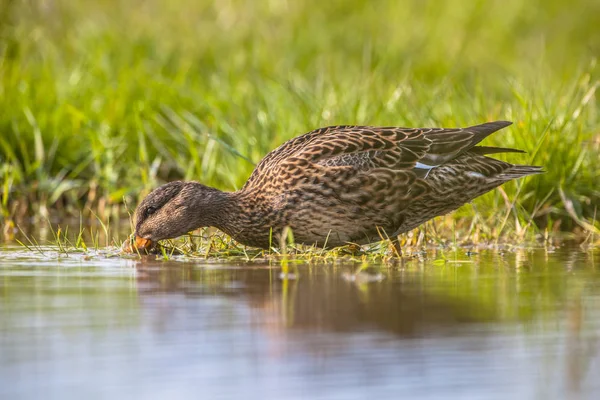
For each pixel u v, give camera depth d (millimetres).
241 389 6867
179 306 9023
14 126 16219
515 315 8695
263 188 12102
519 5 25203
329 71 19875
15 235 13922
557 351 7715
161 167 16375
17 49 19703
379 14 24266
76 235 13922
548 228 14086
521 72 20078
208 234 13648
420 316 8617
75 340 7934
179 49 21234
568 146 14539
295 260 11594
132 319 8547
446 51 22562
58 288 9859
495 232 13492
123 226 14852
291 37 22359
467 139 12047
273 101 17031
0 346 7785
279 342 7852
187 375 7137
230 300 9250
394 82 18234
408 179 11812
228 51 21531
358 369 7262
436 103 16516
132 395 6730
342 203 11852
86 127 16547
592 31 24625
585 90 15445
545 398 6773
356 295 9438
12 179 15516
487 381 7074
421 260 11734
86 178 16297
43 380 7031
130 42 21000
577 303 9148
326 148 11938
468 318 8586
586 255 12148
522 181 13984
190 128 16578
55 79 18312
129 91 17828
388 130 12188
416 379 7082
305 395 6766
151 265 11352
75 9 23141
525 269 11008
